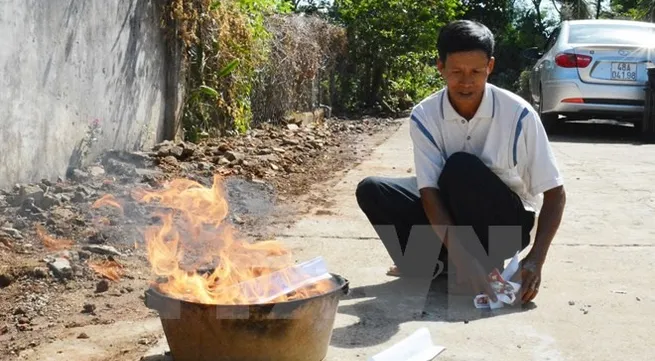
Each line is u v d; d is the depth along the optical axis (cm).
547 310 348
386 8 1501
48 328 326
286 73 1135
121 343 310
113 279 387
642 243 466
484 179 344
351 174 728
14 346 307
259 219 520
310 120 1206
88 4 634
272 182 662
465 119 351
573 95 1038
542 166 349
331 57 1427
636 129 1168
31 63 557
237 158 715
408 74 1575
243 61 912
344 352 300
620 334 321
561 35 1105
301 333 266
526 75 1873
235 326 259
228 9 880
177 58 796
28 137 556
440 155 358
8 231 443
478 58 334
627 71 1022
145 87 740
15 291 367
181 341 268
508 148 352
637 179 695
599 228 505
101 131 659
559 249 452
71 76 612
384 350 296
